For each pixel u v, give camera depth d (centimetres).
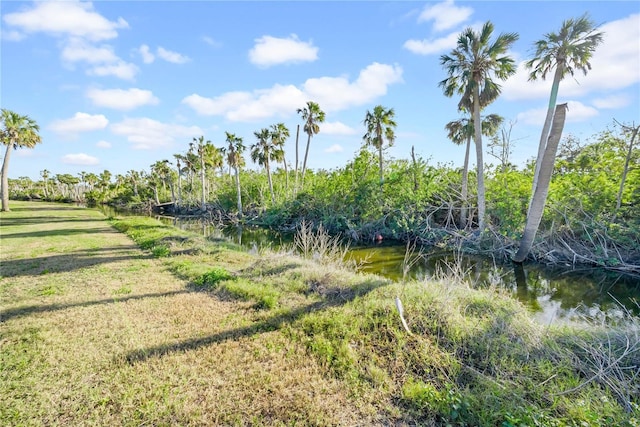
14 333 452
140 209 5056
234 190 3647
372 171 2092
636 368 357
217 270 762
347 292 614
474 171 1850
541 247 1203
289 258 878
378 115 2092
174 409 304
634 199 1116
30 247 1163
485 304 518
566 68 1283
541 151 1285
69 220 2312
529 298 843
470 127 1709
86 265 878
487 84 1392
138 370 367
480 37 1374
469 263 1233
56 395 322
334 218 2131
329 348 412
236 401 318
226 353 406
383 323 466
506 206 1351
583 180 1216
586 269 1094
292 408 310
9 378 347
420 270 1139
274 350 417
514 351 394
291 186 3272
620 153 1197
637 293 872
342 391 338
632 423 269
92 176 6738
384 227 1852
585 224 1141
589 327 473
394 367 382
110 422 289
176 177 5572
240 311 547
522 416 286
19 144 3083
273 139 2970
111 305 568
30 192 7244
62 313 529
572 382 338
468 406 302
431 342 423
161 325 488
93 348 414
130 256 1021
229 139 3212
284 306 560
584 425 271
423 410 311
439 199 1812
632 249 1073
